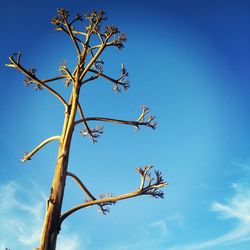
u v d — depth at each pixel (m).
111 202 6.93
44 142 7.48
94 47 8.45
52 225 5.76
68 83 9.30
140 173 6.23
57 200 6.05
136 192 6.15
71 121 7.20
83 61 8.21
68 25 8.10
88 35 8.30
